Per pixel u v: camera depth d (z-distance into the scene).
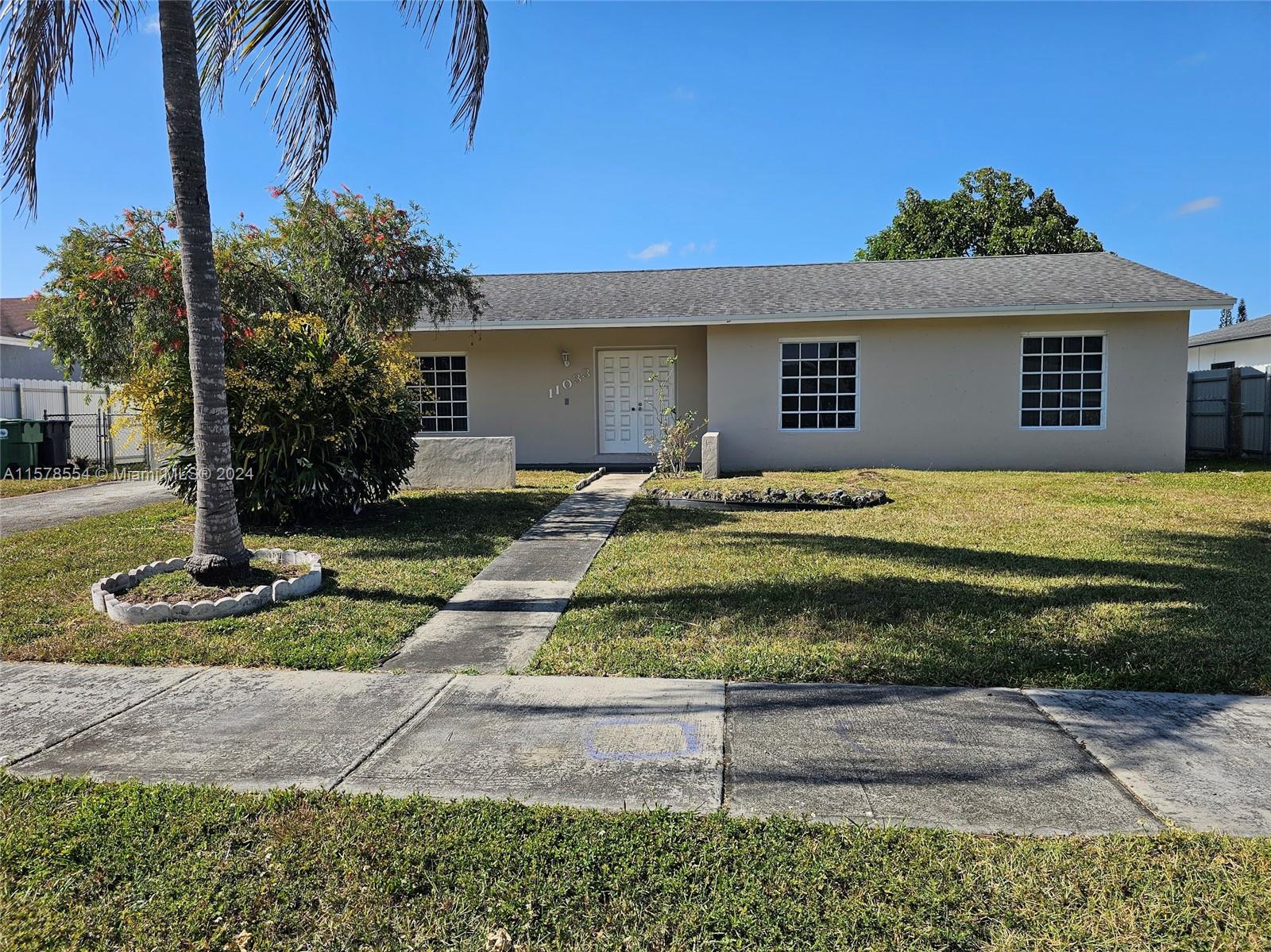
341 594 6.36
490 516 9.83
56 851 2.90
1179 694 4.23
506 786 3.36
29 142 6.61
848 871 2.74
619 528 9.09
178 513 9.95
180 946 2.44
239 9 7.32
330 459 8.95
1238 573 6.55
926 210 28.89
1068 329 13.99
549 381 16.30
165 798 3.25
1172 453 13.88
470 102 7.57
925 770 3.45
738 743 3.73
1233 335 24.28
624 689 4.38
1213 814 3.09
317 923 2.54
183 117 6.14
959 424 14.34
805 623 5.37
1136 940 2.42
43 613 5.85
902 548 7.69
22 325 22.64
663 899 2.64
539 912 2.59
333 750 3.71
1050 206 27.92
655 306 15.21
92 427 18.22
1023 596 5.91
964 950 2.40
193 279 6.25
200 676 4.66
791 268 17.64
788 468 14.77
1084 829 2.99
